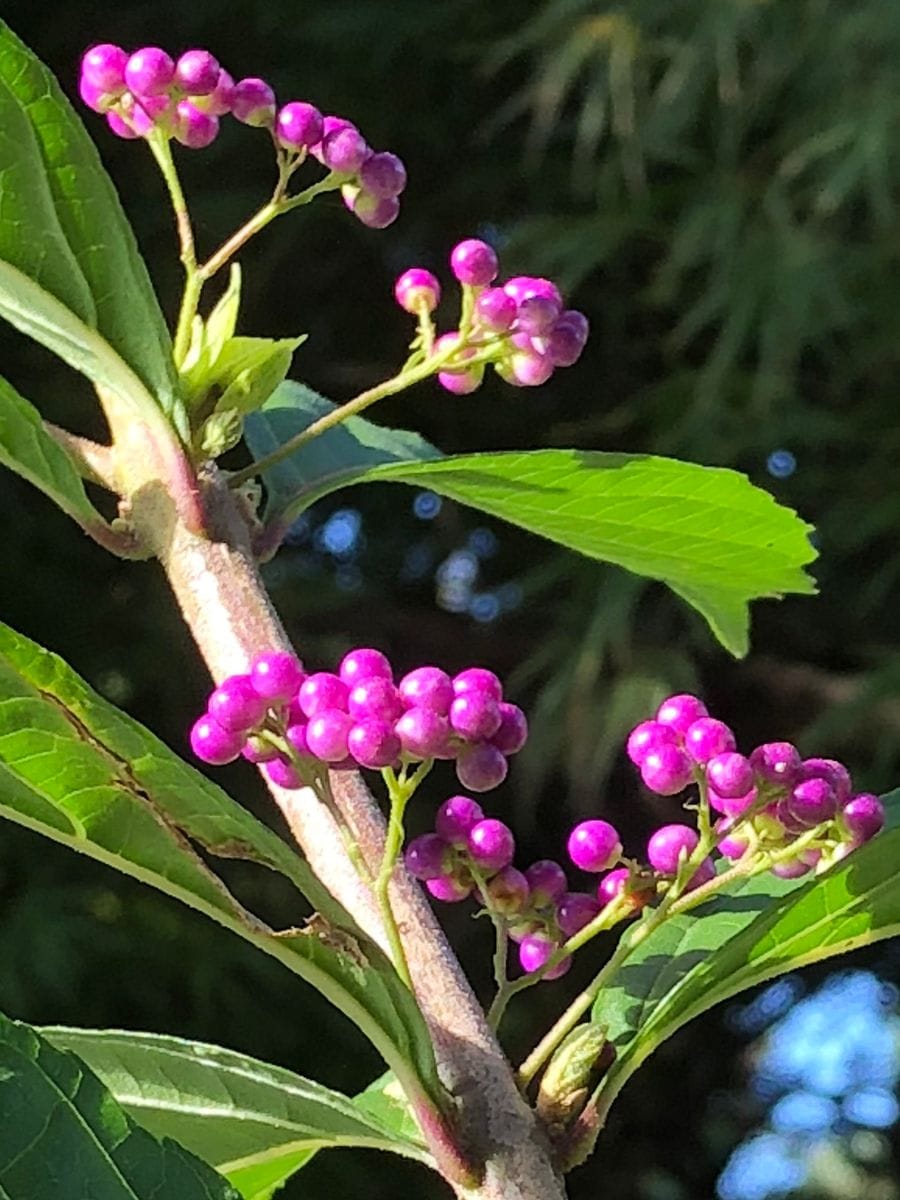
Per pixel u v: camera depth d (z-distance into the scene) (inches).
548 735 20.2
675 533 6.1
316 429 5.0
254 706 4.0
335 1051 21.0
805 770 4.4
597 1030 4.2
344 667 4.1
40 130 4.3
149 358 4.7
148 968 19.8
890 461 21.4
